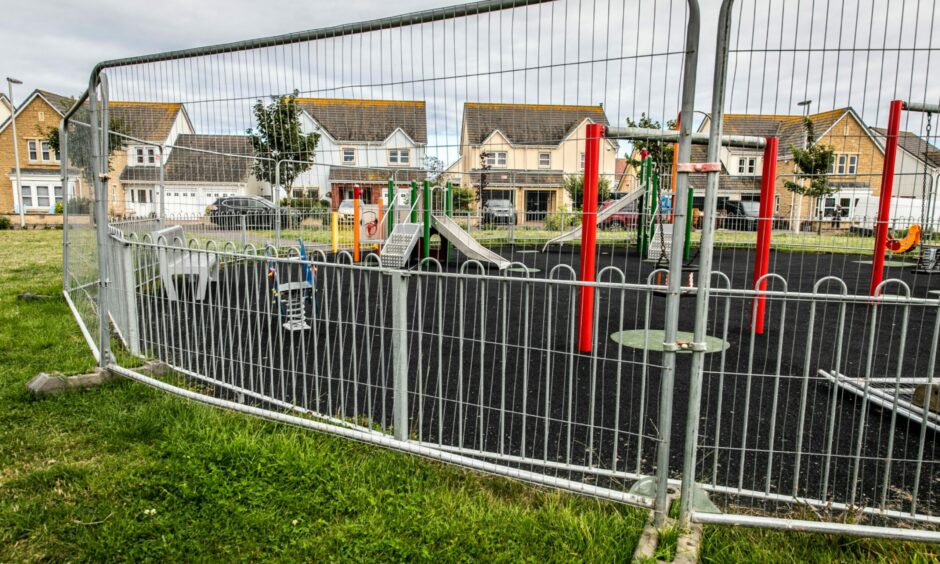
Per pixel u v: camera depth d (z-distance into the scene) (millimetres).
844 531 2326
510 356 5258
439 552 2275
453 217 18297
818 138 7699
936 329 2420
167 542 2355
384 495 2686
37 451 3139
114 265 5480
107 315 4254
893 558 2273
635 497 2541
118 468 2941
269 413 3441
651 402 4074
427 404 4039
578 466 2945
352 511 2572
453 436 3494
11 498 2676
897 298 2439
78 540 2375
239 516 2510
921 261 12359
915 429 3643
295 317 6609
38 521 2500
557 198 18453
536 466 3076
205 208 10883
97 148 4188
